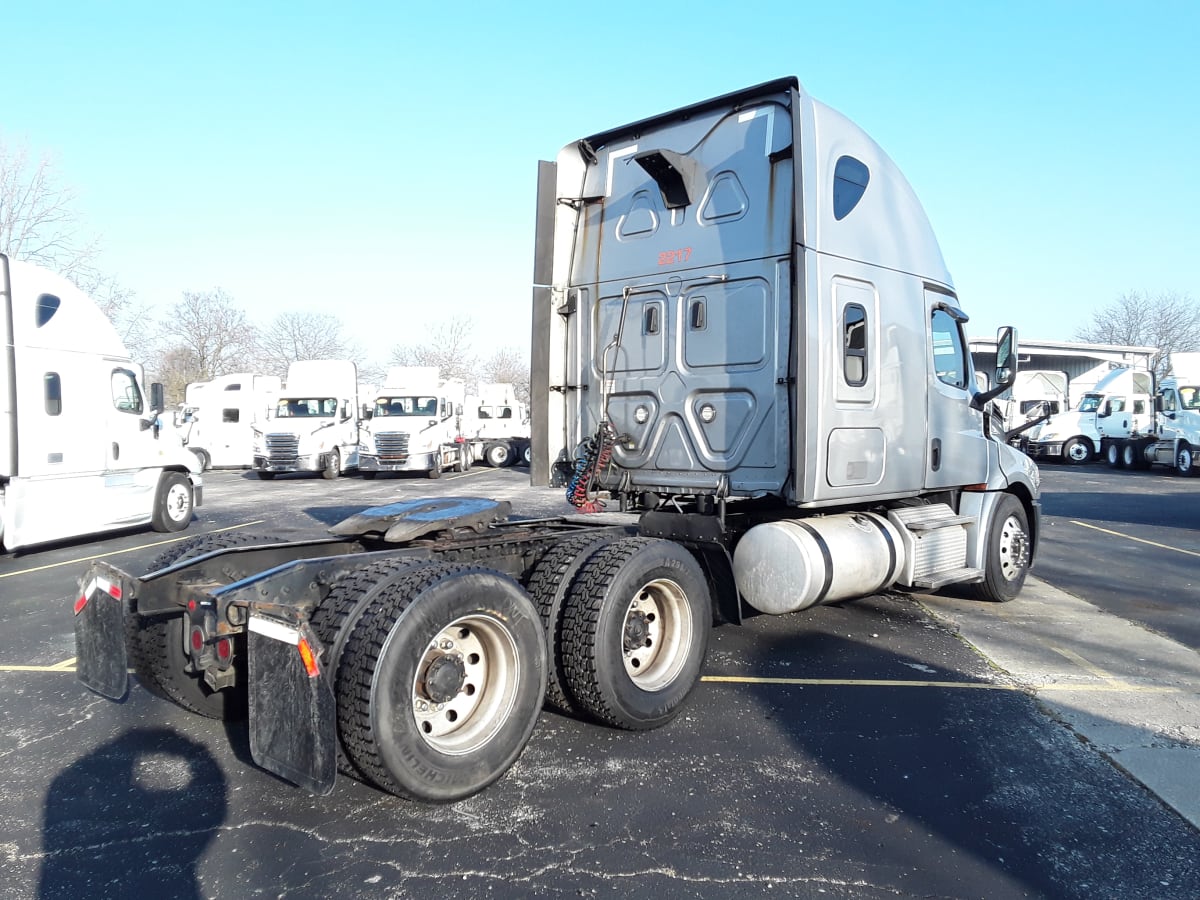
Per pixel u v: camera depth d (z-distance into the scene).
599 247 6.59
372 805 3.80
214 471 30.11
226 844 3.46
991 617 7.31
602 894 3.08
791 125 5.49
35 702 5.20
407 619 3.48
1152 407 26.92
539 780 4.05
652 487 6.21
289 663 3.33
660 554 4.64
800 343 5.31
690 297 6.02
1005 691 5.35
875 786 3.98
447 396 26.64
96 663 4.04
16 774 4.15
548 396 6.65
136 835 3.54
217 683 3.83
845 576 5.90
